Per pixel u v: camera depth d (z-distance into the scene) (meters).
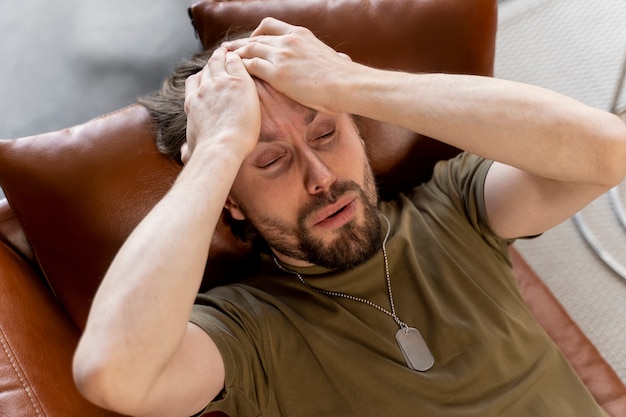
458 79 0.86
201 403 0.82
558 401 1.00
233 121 0.86
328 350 0.96
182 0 1.90
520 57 2.01
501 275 1.07
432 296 1.01
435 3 1.12
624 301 1.59
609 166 0.79
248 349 0.92
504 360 1.00
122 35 1.86
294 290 1.03
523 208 0.98
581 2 2.05
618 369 1.51
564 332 1.21
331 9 1.15
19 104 1.79
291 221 0.94
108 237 1.04
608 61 1.94
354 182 0.94
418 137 1.19
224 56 0.94
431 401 0.95
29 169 1.01
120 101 1.80
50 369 0.85
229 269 1.15
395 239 1.06
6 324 0.85
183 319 0.72
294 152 0.90
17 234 1.09
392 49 1.13
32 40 1.86
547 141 0.80
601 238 1.67
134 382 0.69
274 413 0.94
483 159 1.07
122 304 0.70
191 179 0.81
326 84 0.89
